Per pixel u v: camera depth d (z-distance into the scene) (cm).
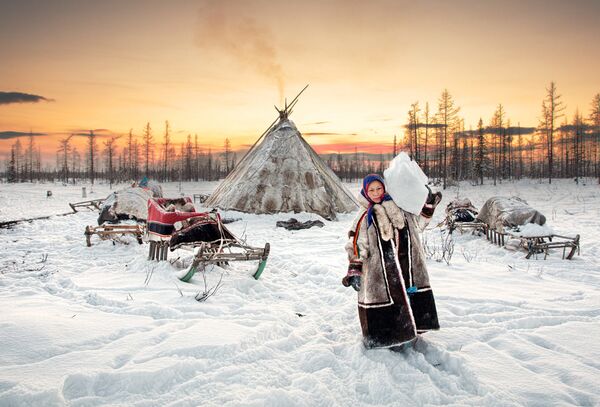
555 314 462
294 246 1032
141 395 277
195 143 9300
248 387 289
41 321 384
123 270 695
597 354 347
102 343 362
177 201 838
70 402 261
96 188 5319
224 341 359
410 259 362
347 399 284
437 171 5991
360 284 357
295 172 1744
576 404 270
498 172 5884
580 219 1702
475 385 297
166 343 352
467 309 482
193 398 271
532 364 328
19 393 260
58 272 686
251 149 1980
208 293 545
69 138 8669
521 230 923
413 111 5141
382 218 351
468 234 1179
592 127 5666
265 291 591
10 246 975
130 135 8181
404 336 342
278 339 388
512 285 608
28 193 4066
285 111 1991
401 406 271
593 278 673
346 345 371
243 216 1611
